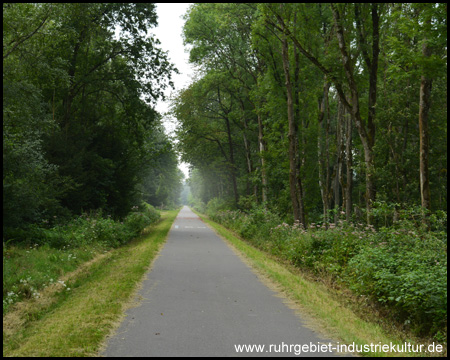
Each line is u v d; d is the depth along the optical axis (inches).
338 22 657.6
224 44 1147.3
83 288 345.4
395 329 260.1
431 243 348.8
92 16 805.9
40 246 515.2
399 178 880.9
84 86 927.7
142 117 978.1
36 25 562.9
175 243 726.5
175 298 304.7
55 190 666.2
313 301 293.1
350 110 679.7
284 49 793.6
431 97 818.8
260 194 1339.8
